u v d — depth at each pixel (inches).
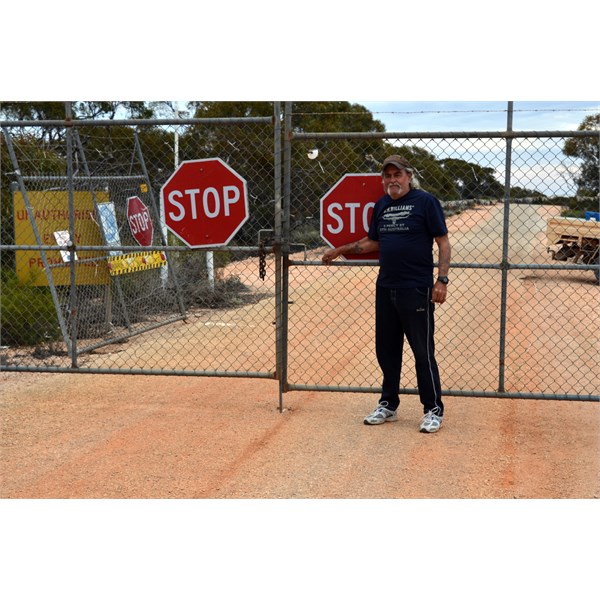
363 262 276.2
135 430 263.3
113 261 412.5
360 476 220.2
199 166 284.8
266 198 502.0
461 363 366.9
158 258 461.1
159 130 576.4
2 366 305.0
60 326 375.2
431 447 245.8
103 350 392.5
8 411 284.7
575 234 690.2
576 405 295.9
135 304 475.5
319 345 409.1
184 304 519.8
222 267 565.6
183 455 238.4
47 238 399.5
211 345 407.2
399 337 269.7
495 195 291.7
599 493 208.2
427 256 258.7
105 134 576.7
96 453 239.9
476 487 211.9
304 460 233.8
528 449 244.4
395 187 257.0
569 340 422.9
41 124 293.3
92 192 399.9
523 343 414.9
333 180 327.9
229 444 248.8
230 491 209.3
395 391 273.3
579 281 683.4
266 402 299.7
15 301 393.1
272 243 281.9
